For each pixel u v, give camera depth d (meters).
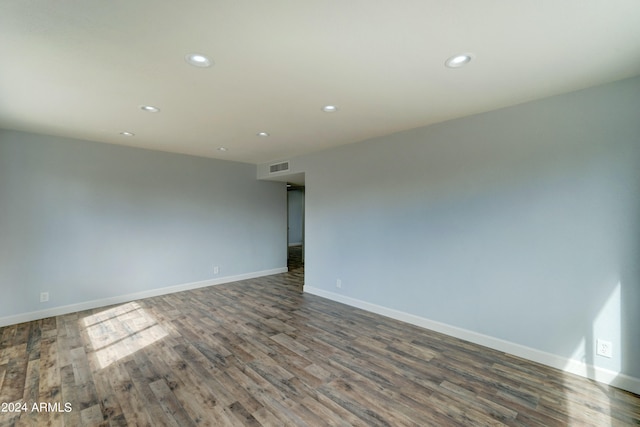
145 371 2.47
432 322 3.35
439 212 3.29
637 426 1.85
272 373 2.45
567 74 2.14
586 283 2.39
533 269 2.65
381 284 3.87
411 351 2.85
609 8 1.43
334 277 4.52
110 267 4.26
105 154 4.21
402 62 1.97
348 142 4.17
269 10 1.45
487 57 1.91
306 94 2.50
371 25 1.58
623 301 2.24
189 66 2.02
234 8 1.43
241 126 3.40
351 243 4.26
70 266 3.93
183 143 4.24
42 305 3.72
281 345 2.97
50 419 1.90
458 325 3.14
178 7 1.42
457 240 3.14
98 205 4.16
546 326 2.59
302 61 1.96
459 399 2.12
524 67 2.04
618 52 1.84
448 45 1.78
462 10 1.46
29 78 2.17
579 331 2.43
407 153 3.57
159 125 3.35
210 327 3.42
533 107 2.63
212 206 5.39
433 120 3.19
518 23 1.56
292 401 2.09
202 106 2.76
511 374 2.44
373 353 2.81
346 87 2.36
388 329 3.38
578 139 2.42
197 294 4.80
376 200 3.92
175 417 1.92
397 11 1.46
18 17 1.49
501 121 2.82
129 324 3.51
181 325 3.48
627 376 2.21
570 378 2.38
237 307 4.16
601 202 2.32
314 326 3.47
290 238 11.04
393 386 2.28
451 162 3.18
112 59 1.92
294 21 1.54
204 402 2.08
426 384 2.30
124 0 1.38
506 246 2.81
